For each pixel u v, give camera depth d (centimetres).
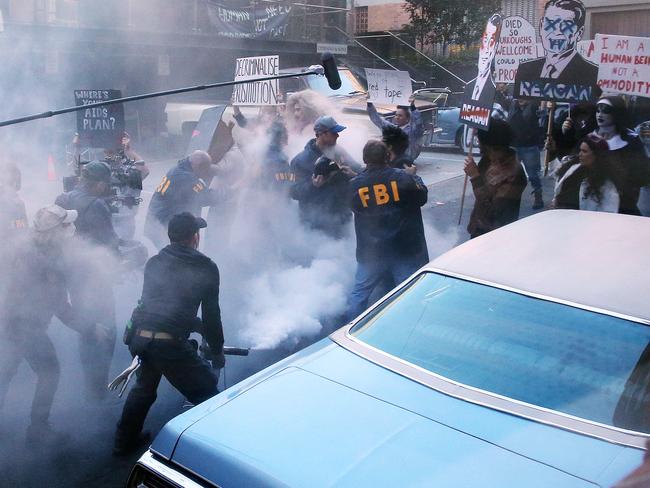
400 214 546
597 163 638
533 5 1909
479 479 245
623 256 348
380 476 249
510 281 340
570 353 300
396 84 838
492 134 602
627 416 272
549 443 263
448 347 321
